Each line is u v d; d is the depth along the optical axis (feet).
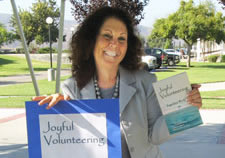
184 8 101.71
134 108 6.07
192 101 5.74
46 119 5.49
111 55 6.12
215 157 16.43
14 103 35.68
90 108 5.48
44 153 5.50
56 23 173.58
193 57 180.75
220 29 101.65
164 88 5.80
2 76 79.97
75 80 6.49
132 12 28.45
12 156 17.10
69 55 6.76
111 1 28.96
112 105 5.46
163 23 110.52
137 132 6.00
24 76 79.56
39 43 172.76
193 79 62.75
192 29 97.76
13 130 23.02
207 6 99.81
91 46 6.35
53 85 55.01
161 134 5.96
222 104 32.68
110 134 5.48
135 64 6.50
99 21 6.26
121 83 6.22
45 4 170.60
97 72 6.46
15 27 172.96
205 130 22.09
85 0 31.37
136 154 5.95
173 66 107.04
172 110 5.81
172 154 17.10
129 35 6.59
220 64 119.65
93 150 5.51
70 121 5.50
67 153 5.52
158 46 185.98
